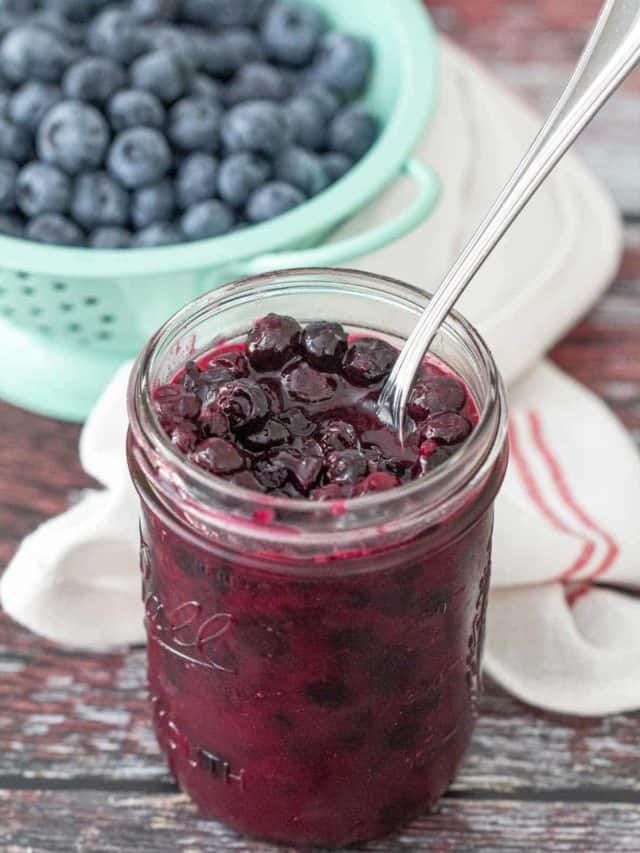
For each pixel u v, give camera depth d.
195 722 0.43
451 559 0.39
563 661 0.49
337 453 0.38
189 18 0.64
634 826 0.46
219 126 0.58
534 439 0.53
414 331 0.39
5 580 0.49
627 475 0.52
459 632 0.41
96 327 0.55
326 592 0.38
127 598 0.50
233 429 0.39
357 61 0.62
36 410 0.57
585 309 0.58
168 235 0.57
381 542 0.37
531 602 0.49
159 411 0.39
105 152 0.57
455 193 0.59
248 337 0.41
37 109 0.58
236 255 0.51
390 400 0.40
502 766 0.48
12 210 0.58
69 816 0.46
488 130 0.63
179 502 0.38
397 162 0.54
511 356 0.54
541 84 0.69
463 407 0.40
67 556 0.48
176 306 0.54
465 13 0.73
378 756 0.42
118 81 0.58
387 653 0.40
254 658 0.40
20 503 0.54
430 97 0.57
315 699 0.40
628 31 0.36
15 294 0.54
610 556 0.49
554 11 0.74
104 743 0.48
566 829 0.46
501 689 0.50
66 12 0.62
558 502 0.52
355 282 0.41
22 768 0.47
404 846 0.46
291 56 0.63
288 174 0.58
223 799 0.44
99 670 0.50
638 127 0.68
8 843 0.46
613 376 0.58
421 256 0.57
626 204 0.64
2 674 0.50
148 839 0.46
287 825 0.44
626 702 0.48
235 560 0.38
